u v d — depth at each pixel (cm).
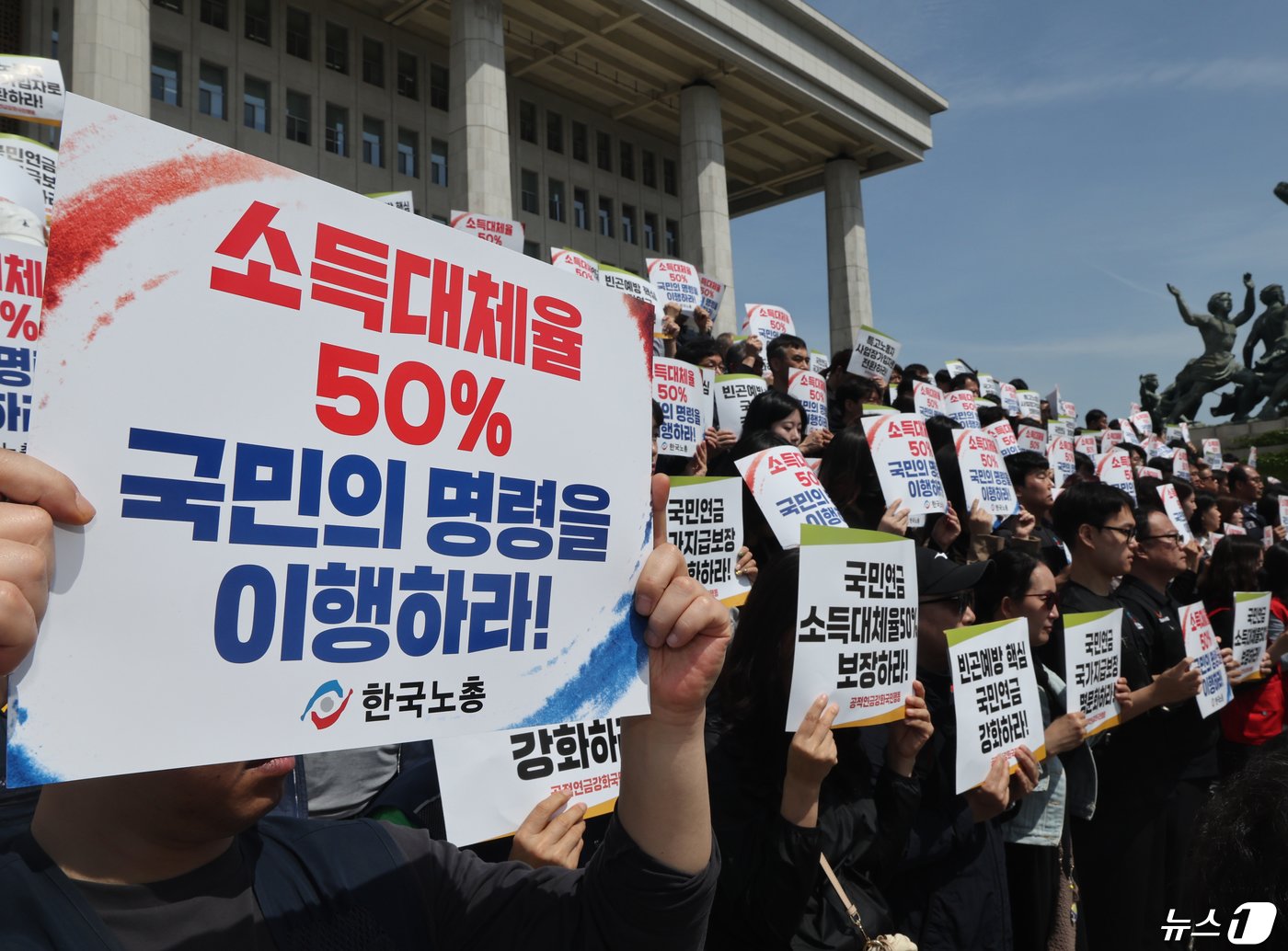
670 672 132
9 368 210
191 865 111
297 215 104
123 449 91
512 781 217
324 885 122
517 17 3089
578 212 3828
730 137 3778
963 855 288
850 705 242
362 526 107
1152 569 475
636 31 3102
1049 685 375
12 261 213
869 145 3859
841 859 236
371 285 110
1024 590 361
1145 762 407
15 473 82
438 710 111
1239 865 122
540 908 134
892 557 258
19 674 84
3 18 2555
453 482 115
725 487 393
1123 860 404
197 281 96
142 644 91
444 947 133
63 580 87
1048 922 338
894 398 1030
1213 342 3186
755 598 250
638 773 132
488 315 120
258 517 99
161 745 91
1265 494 1162
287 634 100
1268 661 529
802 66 3328
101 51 1908
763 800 228
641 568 133
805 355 765
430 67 3450
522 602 120
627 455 133
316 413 104
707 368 714
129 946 103
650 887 127
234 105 2944
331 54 3206
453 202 2516
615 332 134
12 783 82
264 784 107
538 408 124
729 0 3109
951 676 290
